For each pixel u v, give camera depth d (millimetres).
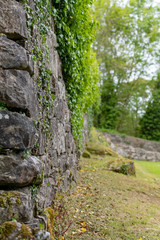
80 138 6543
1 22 1863
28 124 1945
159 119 24422
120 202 4602
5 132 1754
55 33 3400
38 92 2350
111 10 21500
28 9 2127
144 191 5965
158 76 24656
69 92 4465
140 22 22484
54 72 3156
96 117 24719
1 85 1788
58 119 3457
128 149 17812
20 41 2010
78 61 4602
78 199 4199
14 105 1865
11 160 1786
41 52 2529
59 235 2592
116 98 24531
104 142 15422
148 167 12586
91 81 7516
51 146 2990
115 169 7777
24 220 1800
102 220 3443
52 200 2943
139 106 26469
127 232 3154
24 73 1967
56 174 3266
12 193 1775
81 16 4156
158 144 20656
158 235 3162
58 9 3463
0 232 1526
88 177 6207
